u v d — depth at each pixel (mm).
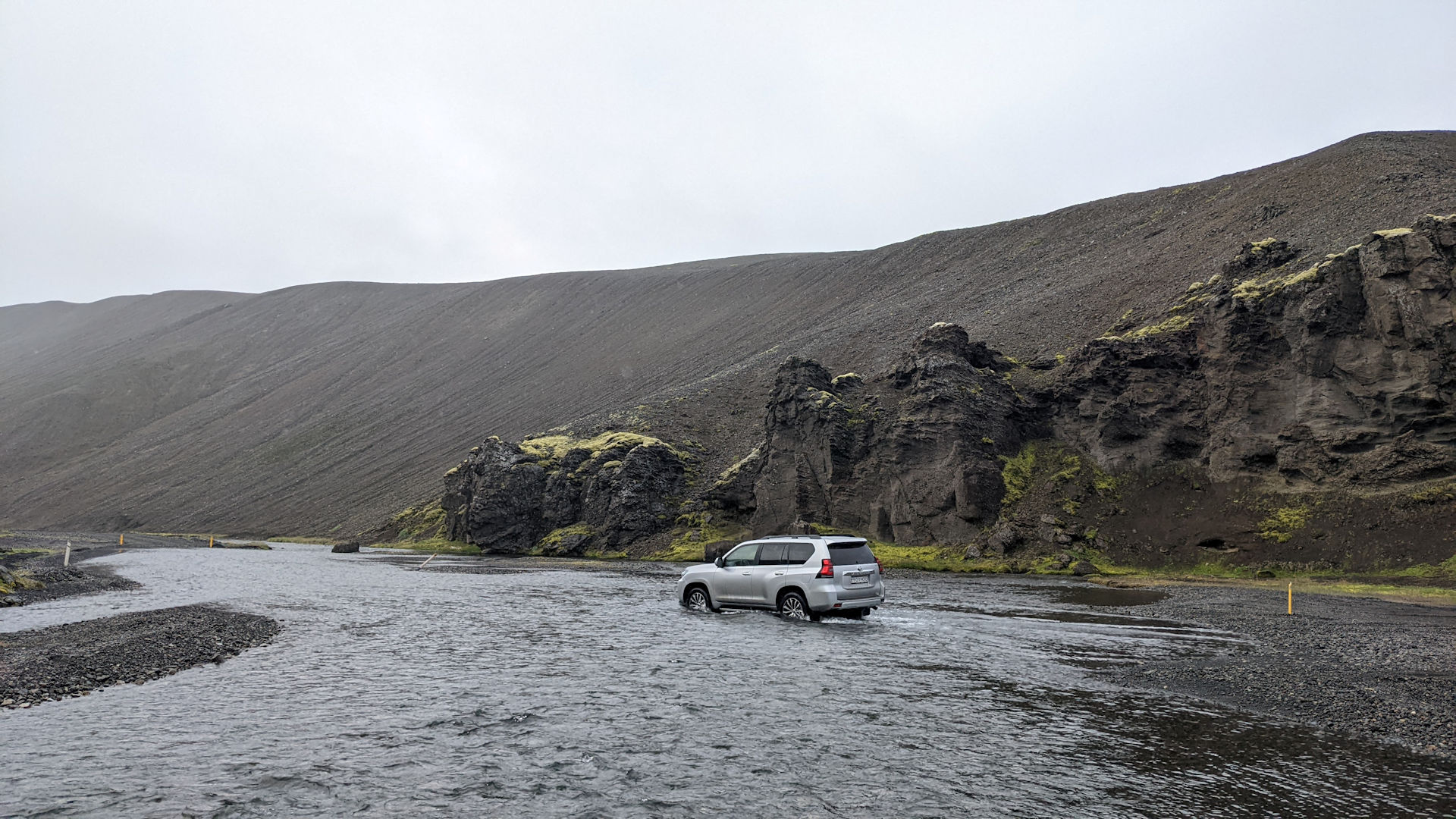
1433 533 32625
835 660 14648
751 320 158125
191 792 7473
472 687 12258
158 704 11141
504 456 78750
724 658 14812
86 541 84312
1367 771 8164
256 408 180875
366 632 18625
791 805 7191
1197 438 45156
